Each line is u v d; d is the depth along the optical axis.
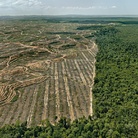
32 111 108.62
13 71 167.75
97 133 80.56
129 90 119.12
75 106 113.25
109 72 151.75
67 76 158.00
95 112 99.94
